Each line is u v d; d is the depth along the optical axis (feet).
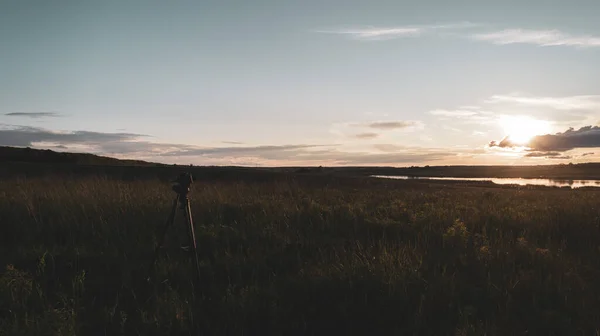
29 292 20.83
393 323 18.78
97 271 24.81
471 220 37.58
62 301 20.17
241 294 20.93
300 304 20.27
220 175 101.71
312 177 109.91
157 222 34.58
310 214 38.40
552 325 18.19
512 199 59.67
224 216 37.96
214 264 25.95
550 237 32.27
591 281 22.91
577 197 58.90
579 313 19.08
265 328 18.63
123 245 29.27
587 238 32.04
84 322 18.71
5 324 17.81
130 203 39.40
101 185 52.70
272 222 35.14
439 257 26.40
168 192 49.55
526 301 20.30
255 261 26.21
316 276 22.71
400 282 21.42
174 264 25.68
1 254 26.89
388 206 45.16
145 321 18.61
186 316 19.13
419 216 38.37
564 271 23.82
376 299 20.24
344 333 18.42
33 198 40.55
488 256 26.09
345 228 34.78
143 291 22.20
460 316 18.75
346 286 21.34
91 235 31.48
